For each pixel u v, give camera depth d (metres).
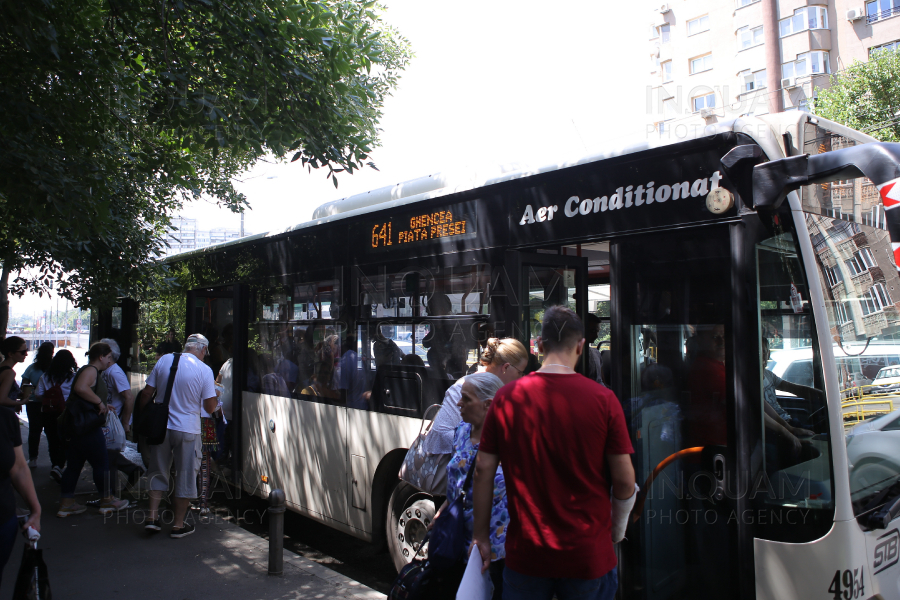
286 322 6.69
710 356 3.39
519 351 3.49
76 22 5.89
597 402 2.51
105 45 6.01
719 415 3.34
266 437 6.83
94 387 7.07
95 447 6.90
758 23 31.98
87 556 5.58
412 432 4.98
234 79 6.18
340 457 5.73
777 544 3.03
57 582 4.99
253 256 7.36
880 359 3.45
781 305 3.15
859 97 19.23
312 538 6.82
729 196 3.34
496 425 2.65
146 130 7.89
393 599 3.23
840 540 2.91
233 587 4.88
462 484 3.18
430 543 3.18
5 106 5.61
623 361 3.77
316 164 6.38
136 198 9.19
